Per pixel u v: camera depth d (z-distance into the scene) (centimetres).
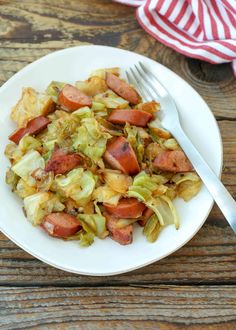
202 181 62
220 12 78
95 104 64
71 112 64
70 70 69
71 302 60
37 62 68
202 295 62
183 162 62
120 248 59
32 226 59
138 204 59
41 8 80
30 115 63
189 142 64
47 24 79
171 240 59
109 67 70
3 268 61
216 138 65
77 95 64
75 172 59
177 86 69
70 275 62
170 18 78
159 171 62
